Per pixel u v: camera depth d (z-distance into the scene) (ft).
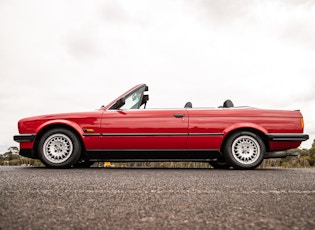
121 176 12.80
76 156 17.66
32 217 5.75
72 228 5.07
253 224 5.29
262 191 8.82
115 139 17.66
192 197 7.84
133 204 6.97
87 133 17.71
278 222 5.42
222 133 17.39
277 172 15.23
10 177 12.32
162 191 8.78
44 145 17.76
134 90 19.04
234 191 8.81
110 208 6.55
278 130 17.52
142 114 17.74
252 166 17.38
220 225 5.24
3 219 5.59
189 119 17.54
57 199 7.54
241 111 17.66
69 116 17.89
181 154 17.72
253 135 17.51
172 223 5.38
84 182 10.76
